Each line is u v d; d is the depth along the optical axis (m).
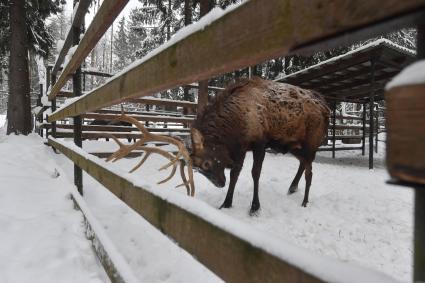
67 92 8.55
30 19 14.20
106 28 2.40
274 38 0.79
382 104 16.91
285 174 7.76
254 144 5.34
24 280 2.46
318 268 0.71
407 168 0.54
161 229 1.50
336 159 11.46
